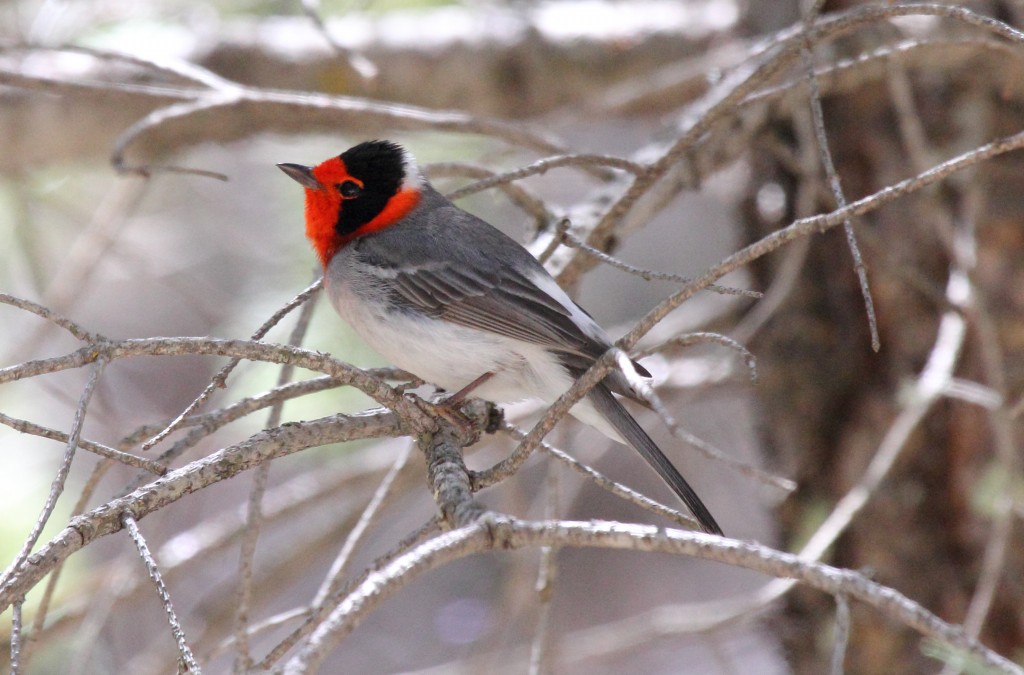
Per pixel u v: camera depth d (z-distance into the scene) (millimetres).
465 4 14117
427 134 12969
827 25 7223
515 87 13039
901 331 10859
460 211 9633
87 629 10195
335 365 6359
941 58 9508
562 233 7547
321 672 19156
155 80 12727
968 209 9898
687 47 12883
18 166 12953
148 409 20984
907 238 10766
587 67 12945
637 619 12602
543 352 8523
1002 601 10406
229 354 5926
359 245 9297
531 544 5000
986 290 10445
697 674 18562
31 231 13328
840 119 10945
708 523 7375
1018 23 9586
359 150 9625
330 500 13680
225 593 12039
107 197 14555
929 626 4367
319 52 12945
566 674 18266
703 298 19172
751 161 11555
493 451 14711
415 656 19281
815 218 5730
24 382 13023
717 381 11867
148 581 10828
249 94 9406
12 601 4902
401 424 7199
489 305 8633
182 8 13672
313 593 19328
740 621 10445
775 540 11617
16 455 12875
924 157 9328
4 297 5523
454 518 5730
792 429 11289
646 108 12836
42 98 12578
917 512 10742
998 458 10039
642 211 9289
